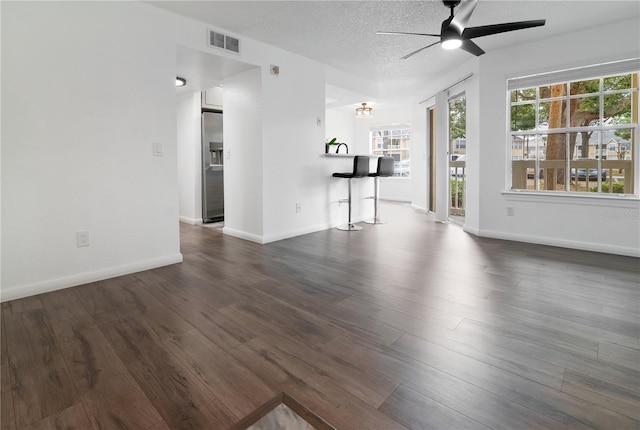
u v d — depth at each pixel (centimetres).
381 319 210
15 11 238
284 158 440
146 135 308
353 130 953
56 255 263
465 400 137
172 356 170
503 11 323
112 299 243
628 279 280
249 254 367
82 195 274
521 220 427
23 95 244
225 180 468
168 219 327
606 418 127
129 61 294
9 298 242
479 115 449
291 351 174
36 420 127
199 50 343
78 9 265
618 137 369
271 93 416
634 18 340
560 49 383
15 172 243
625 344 179
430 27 357
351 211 559
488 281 277
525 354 170
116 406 135
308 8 315
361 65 492
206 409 133
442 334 191
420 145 717
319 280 283
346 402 136
